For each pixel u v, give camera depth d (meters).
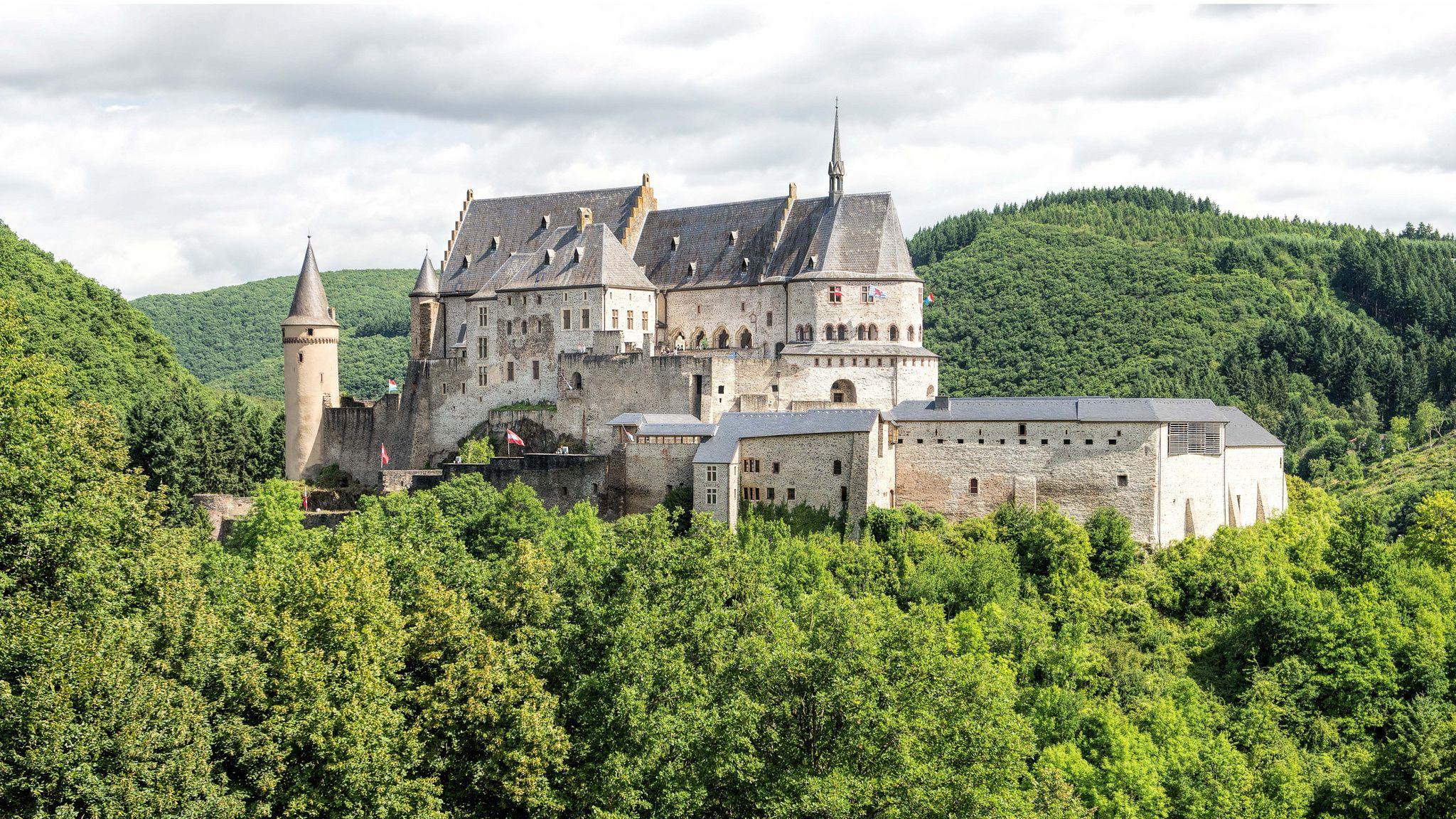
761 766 77.06
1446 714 101.75
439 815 73.75
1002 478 138.38
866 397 163.50
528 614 88.38
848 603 87.81
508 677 80.12
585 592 91.44
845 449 135.88
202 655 75.38
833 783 73.25
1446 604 126.00
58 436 85.56
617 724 80.75
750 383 160.25
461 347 189.12
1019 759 84.19
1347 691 110.81
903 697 79.81
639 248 188.38
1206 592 128.50
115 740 66.31
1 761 64.50
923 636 83.81
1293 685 111.06
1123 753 92.81
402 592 91.00
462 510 140.50
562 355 169.62
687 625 90.62
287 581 85.31
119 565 82.62
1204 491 138.50
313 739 72.00
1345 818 90.19
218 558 114.06
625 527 124.12
